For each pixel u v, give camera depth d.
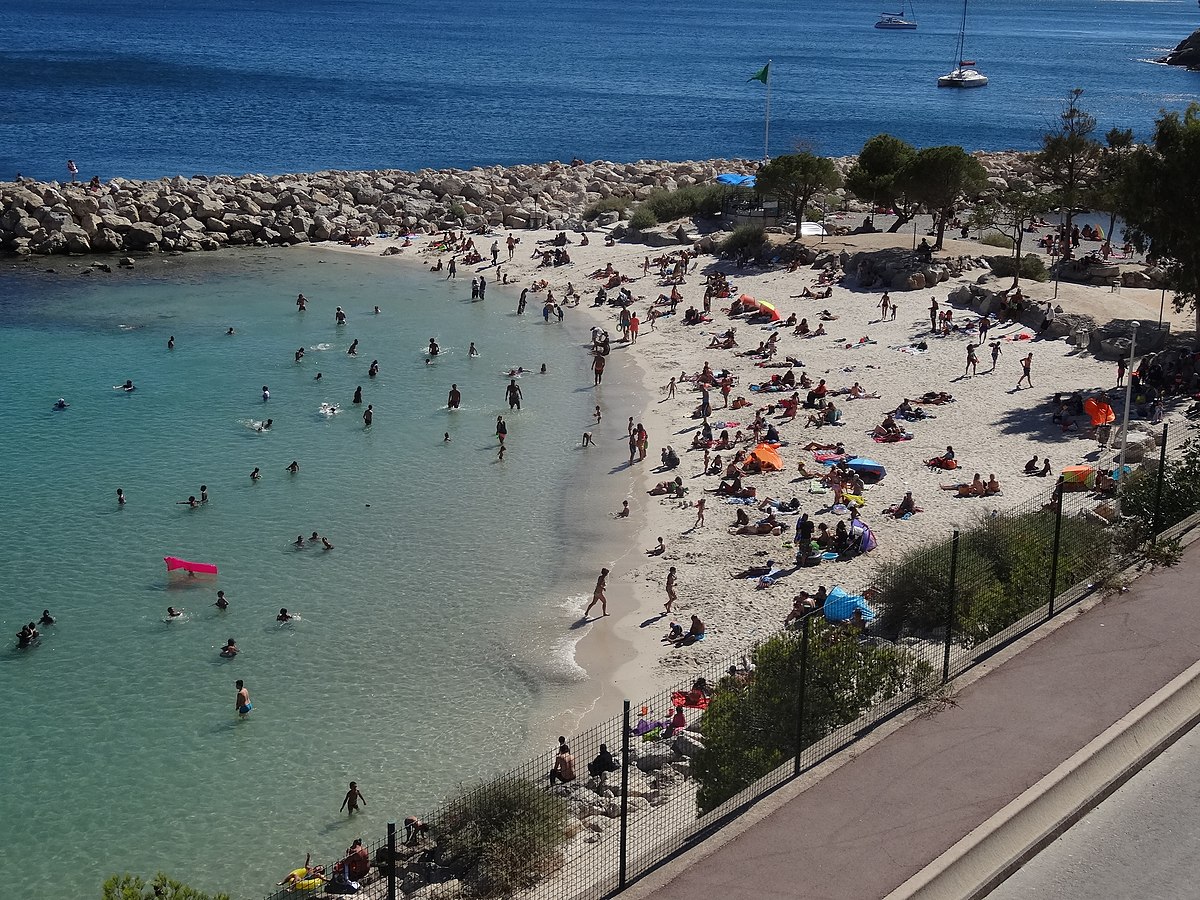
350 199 113.81
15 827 29.38
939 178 83.94
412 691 35.44
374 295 85.75
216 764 31.92
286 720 33.94
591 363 69.56
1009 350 65.62
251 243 104.12
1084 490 44.81
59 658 37.12
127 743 32.81
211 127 182.62
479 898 23.78
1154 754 20.00
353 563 43.94
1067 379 60.38
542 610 40.34
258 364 68.88
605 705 34.31
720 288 81.50
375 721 33.91
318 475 52.50
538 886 23.48
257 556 44.44
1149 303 70.75
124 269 93.00
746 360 67.75
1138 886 16.73
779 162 91.12
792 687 23.28
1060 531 29.27
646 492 50.44
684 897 17.55
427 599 41.19
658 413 60.53
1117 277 76.75
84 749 32.53
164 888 19.50
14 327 75.69
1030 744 20.42
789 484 49.66
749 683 24.66
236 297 84.62
